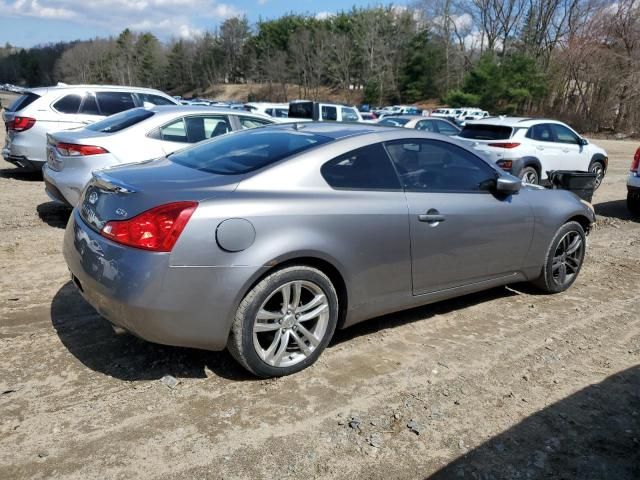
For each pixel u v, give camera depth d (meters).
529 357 3.64
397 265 3.57
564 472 2.55
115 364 3.29
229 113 6.95
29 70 145.88
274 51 86.38
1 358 3.30
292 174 3.22
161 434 2.67
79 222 3.21
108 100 9.13
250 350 3.03
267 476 2.43
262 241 2.95
